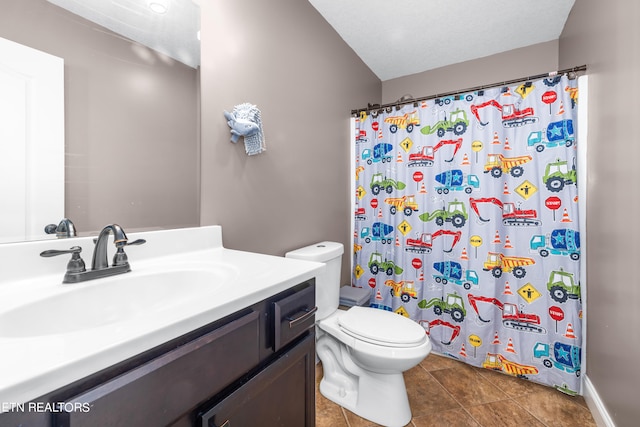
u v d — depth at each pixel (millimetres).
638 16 986
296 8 1648
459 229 1847
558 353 1569
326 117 1956
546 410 1411
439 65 2551
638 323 994
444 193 1916
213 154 1175
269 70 1454
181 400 502
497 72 2357
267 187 1457
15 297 624
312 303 876
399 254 2072
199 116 1121
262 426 697
